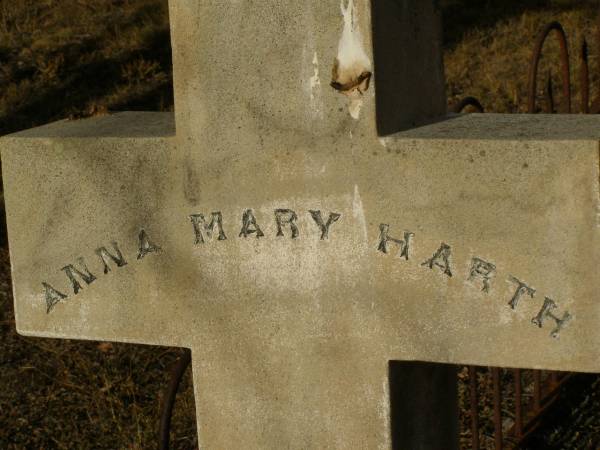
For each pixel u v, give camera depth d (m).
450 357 1.31
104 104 2.99
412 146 1.28
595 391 2.01
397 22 1.31
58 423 2.01
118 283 1.41
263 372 1.38
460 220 1.28
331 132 1.30
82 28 3.39
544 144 1.24
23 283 1.44
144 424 1.91
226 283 1.37
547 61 3.05
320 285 1.34
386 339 1.33
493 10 3.38
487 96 2.88
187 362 1.54
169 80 3.10
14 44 3.30
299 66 1.29
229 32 1.31
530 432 1.87
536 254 1.26
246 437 1.41
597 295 1.26
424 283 1.30
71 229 1.41
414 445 1.42
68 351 2.13
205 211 1.36
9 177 1.41
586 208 1.24
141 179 1.37
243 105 1.32
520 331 1.29
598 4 3.36
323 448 1.38
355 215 1.31
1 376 2.12
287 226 1.33
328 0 1.27
